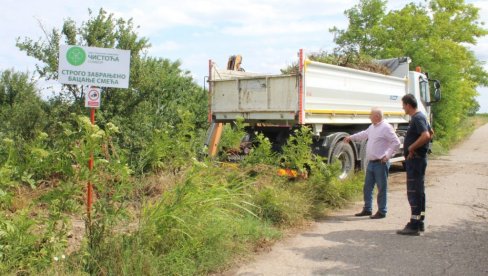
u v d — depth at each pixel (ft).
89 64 16.12
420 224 21.06
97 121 27.43
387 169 24.09
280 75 29.32
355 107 34.27
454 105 70.03
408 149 21.06
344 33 80.59
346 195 27.30
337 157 32.04
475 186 34.17
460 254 18.19
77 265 13.99
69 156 14.37
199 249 16.39
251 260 17.26
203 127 36.47
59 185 14.40
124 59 16.37
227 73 34.81
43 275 13.16
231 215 19.63
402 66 43.37
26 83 31.22
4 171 13.62
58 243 13.91
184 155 21.66
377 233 21.18
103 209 14.83
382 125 24.04
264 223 21.03
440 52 72.38
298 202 23.16
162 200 16.75
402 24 77.41
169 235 16.11
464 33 80.48
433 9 83.92
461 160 53.52
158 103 31.65
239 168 24.53
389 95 39.45
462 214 25.00
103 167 15.19
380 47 77.82
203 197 17.61
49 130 27.50
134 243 15.08
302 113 28.55
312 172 26.78
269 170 25.03
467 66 89.71
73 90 28.19
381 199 24.09
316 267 16.62
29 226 13.96
